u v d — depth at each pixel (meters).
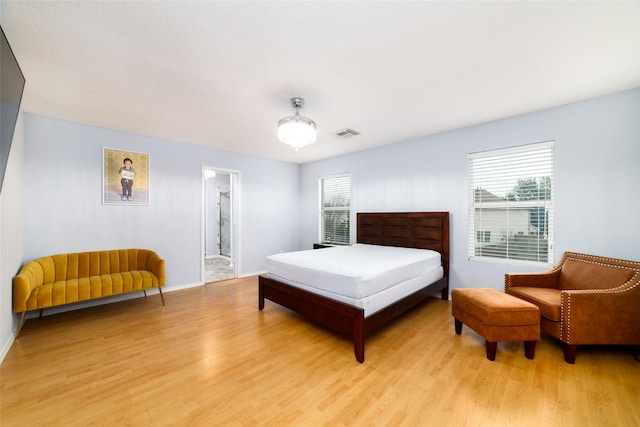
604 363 2.05
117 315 3.05
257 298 3.71
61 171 3.15
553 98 2.62
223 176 7.32
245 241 5.02
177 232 4.11
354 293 2.24
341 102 2.68
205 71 2.09
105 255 3.36
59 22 1.53
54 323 2.81
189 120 3.17
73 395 1.69
